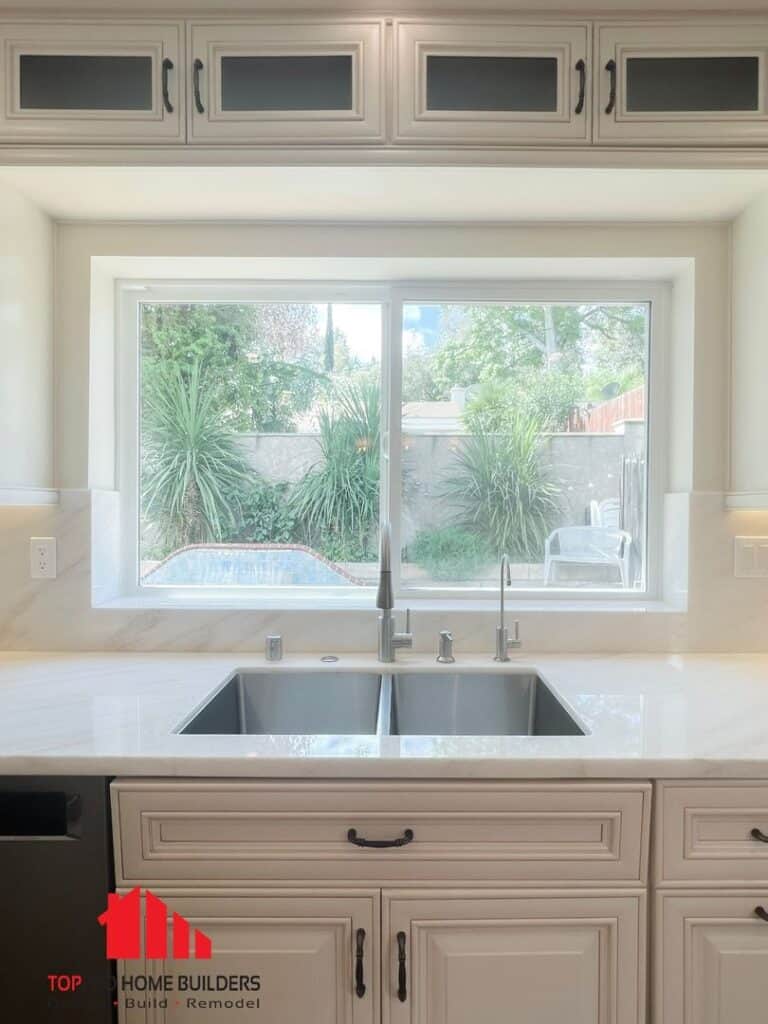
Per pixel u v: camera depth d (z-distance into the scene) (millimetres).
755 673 1441
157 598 1783
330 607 1660
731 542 1623
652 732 1070
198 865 985
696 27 1264
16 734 1055
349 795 975
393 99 1269
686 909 989
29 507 1617
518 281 1781
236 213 1543
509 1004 993
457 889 990
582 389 1808
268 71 1281
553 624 1634
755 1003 992
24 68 1282
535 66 1281
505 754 977
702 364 1624
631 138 1273
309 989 994
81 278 1614
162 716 1149
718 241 1606
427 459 1804
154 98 1272
